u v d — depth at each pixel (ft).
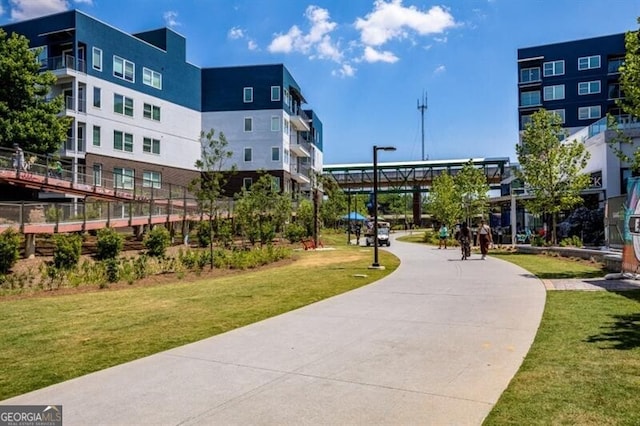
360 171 260.83
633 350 20.80
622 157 53.42
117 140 145.07
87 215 84.69
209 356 22.74
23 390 18.76
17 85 103.09
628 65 47.26
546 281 44.47
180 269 63.98
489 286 42.80
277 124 181.47
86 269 54.24
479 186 139.03
